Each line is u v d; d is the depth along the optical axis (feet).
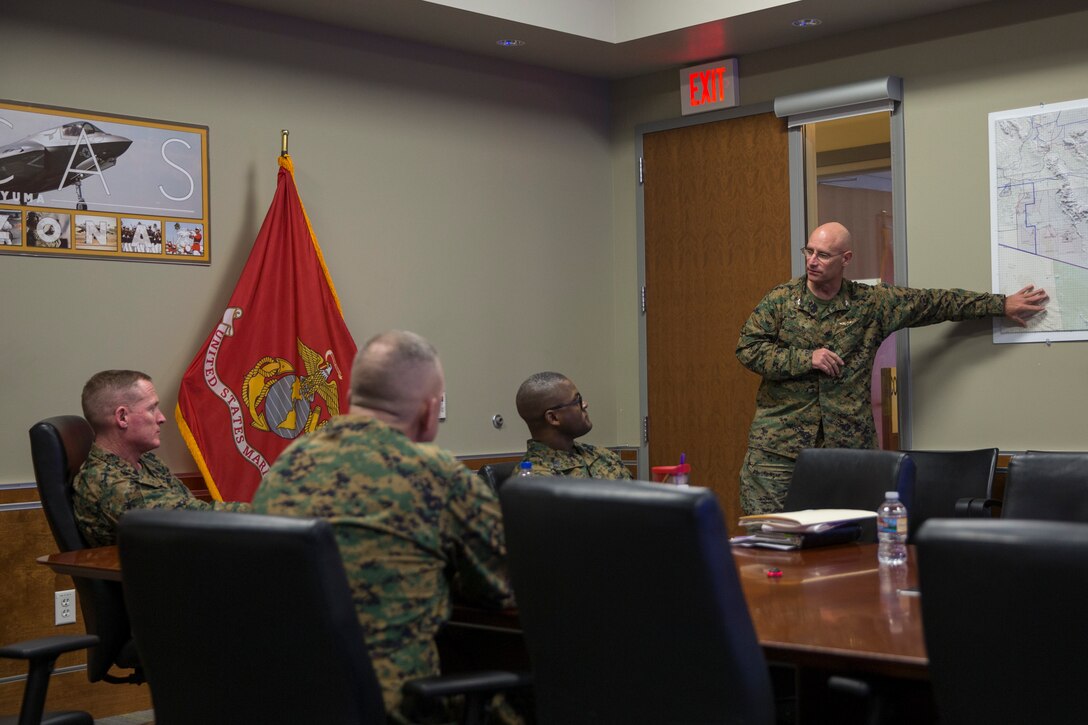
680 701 5.68
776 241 17.98
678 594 5.50
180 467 15.07
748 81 18.21
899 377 16.58
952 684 4.96
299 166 16.28
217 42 15.56
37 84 14.10
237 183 15.71
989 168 15.80
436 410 7.57
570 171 19.45
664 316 19.33
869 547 9.70
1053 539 4.56
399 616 6.83
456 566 7.22
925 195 16.40
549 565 6.04
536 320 18.92
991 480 13.69
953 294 15.35
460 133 18.04
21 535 13.89
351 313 16.69
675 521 5.41
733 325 18.51
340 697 6.01
